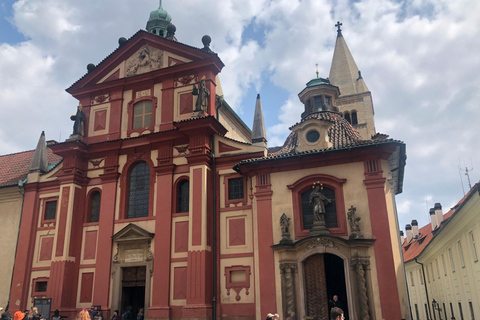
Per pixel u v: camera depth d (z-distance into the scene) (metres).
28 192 28.52
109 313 24.03
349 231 20.69
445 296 33.91
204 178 24.11
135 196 26.25
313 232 20.78
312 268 20.72
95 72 29.59
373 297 19.39
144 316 23.47
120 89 28.64
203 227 23.17
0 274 27.33
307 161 22.16
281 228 21.58
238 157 24.56
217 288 22.61
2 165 33.25
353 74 53.28
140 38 29.03
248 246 22.80
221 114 29.17
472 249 24.06
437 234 30.77
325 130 23.20
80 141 27.22
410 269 51.22
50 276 25.25
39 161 29.02
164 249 23.88
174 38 33.62
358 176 21.39
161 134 26.00
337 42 55.97
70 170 27.05
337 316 7.39
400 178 25.88
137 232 24.62
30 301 25.97
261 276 21.25
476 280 23.83
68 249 25.53
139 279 24.33
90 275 25.30
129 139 26.81
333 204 21.61
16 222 28.41
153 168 26.08
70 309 24.69
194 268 22.64
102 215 26.06
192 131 25.08
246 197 23.72
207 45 27.91
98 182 27.20
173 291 23.17
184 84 27.23
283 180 22.52
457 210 22.91
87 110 29.14
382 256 19.80
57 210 26.77
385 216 20.31
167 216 24.50
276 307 20.55
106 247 25.27
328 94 31.25
